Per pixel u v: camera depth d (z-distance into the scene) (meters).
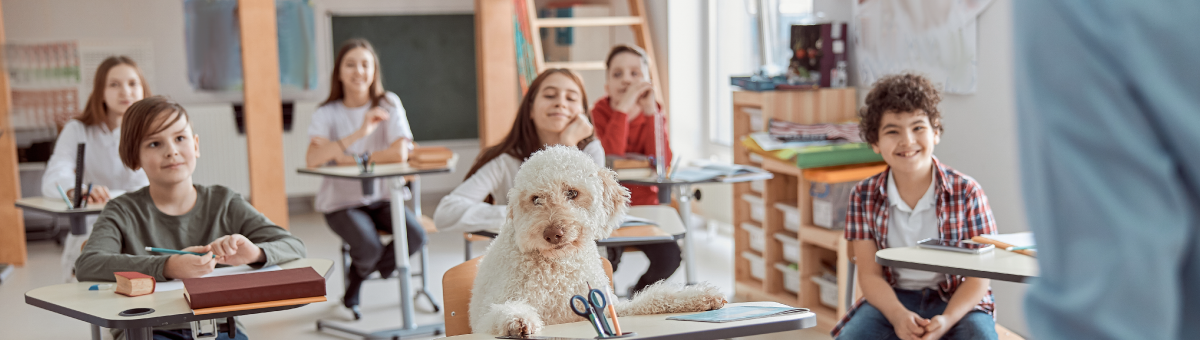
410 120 6.73
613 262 2.88
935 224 2.24
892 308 2.12
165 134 2.03
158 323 1.53
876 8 3.53
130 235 2.04
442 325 3.44
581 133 2.73
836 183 3.29
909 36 3.34
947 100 3.21
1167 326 0.37
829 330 3.30
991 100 2.96
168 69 6.07
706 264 4.60
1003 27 2.86
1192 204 0.37
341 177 3.23
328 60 6.45
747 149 3.79
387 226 3.70
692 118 5.54
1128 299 0.36
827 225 3.33
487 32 5.25
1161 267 0.36
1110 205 0.36
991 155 2.99
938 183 2.22
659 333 1.25
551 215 1.38
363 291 4.14
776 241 3.70
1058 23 0.37
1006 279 1.73
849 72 3.78
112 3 5.86
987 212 2.23
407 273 3.38
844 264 3.16
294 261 2.04
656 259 3.03
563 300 1.44
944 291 2.22
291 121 6.36
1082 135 0.37
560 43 5.73
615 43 5.81
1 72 4.77
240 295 1.58
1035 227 0.40
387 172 3.29
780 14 4.48
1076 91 0.37
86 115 3.25
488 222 2.45
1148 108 0.36
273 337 3.41
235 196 2.18
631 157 3.45
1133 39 0.36
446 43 6.72
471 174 2.69
